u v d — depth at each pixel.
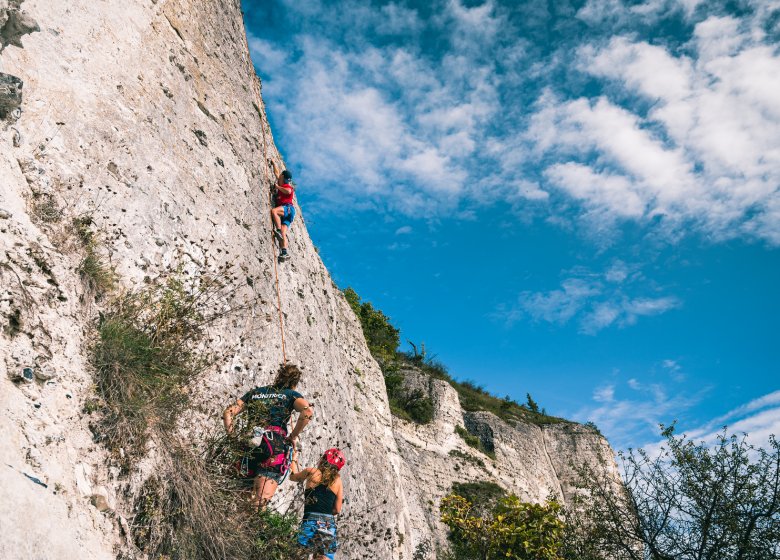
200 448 5.11
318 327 11.33
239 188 8.54
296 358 8.99
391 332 34.44
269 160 10.58
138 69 6.73
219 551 4.49
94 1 6.25
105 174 5.46
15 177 4.36
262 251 8.72
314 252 14.18
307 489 6.11
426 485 26.17
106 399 4.16
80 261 4.60
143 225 5.76
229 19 10.63
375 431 16.09
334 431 10.27
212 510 4.55
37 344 3.79
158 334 4.96
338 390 11.63
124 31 6.66
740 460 8.92
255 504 5.16
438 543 22.50
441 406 31.69
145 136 6.39
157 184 6.29
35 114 4.80
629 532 9.53
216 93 8.96
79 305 4.38
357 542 10.35
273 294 8.72
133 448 4.14
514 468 33.88
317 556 5.74
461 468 28.83
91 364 4.20
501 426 36.25
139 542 3.89
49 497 3.21
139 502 4.04
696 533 8.86
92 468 3.76
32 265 4.04
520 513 14.32
